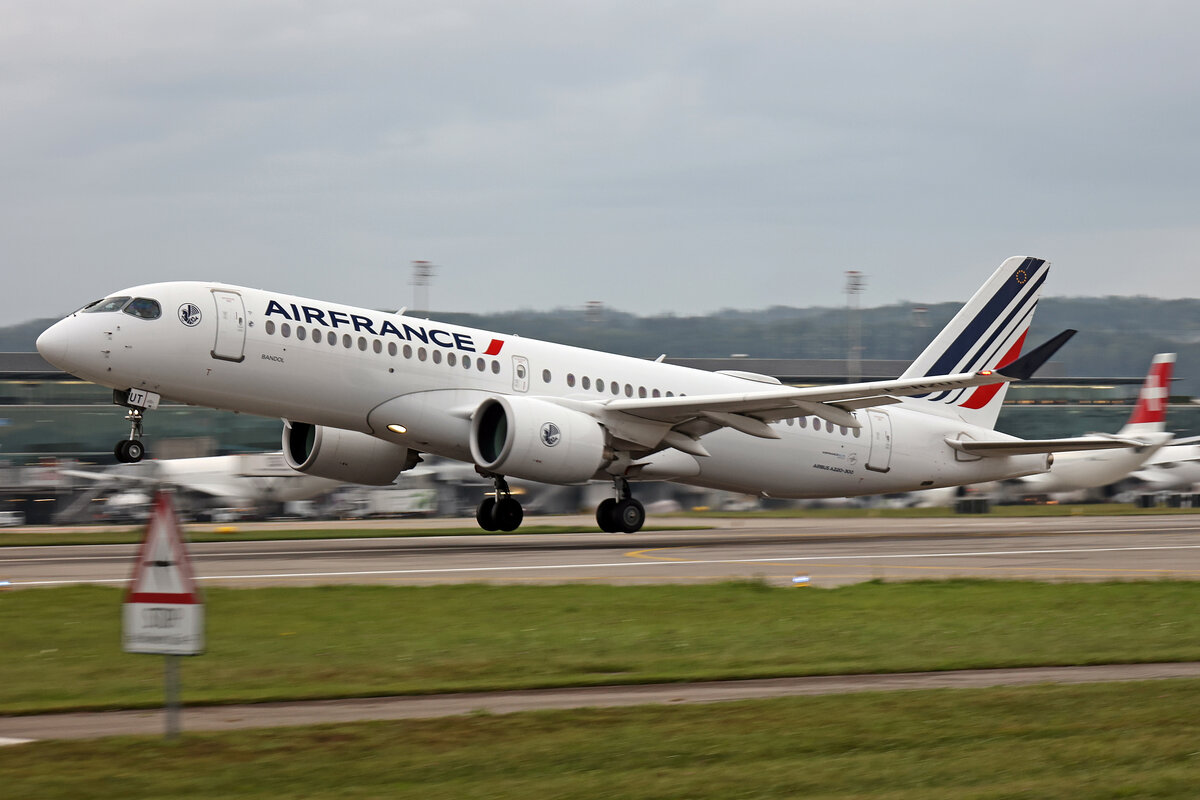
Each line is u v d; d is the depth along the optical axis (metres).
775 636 60.50
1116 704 42.38
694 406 115.75
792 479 134.12
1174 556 112.81
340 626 62.53
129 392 106.19
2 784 31.89
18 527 176.38
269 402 108.69
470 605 70.69
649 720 39.69
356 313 112.69
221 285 107.56
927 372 144.25
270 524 177.38
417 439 115.00
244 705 43.84
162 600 35.56
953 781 32.38
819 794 31.19
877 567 99.88
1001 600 74.88
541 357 121.38
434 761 34.38
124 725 40.22
